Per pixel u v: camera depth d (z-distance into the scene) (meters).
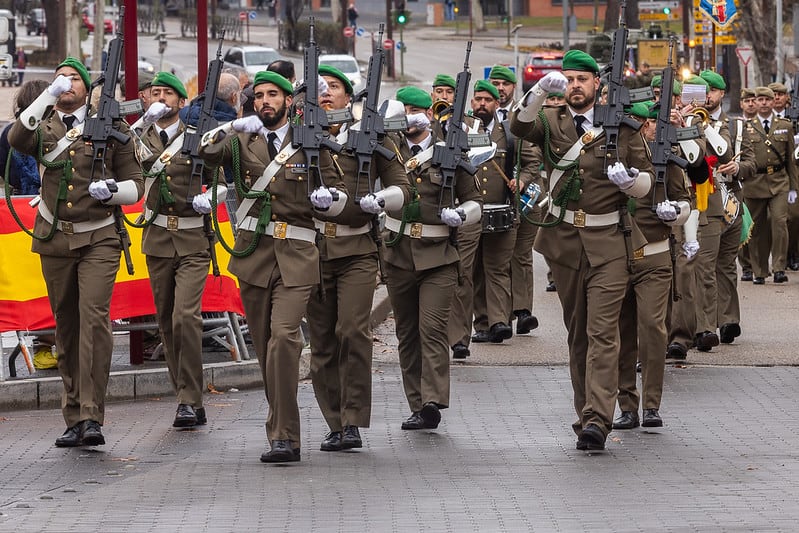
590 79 12.27
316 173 11.60
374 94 12.21
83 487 10.83
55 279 12.52
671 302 13.46
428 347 13.05
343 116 11.90
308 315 12.38
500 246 17.42
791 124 23.00
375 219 12.21
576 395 12.67
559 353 17.03
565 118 12.35
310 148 11.59
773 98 23.31
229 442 12.59
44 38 87.94
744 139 17.78
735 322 17.56
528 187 17.06
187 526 9.47
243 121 11.38
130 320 15.57
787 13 63.41
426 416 13.04
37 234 12.48
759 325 19.03
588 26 109.38
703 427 13.15
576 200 12.26
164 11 112.38
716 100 17.36
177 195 13.41
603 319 12.16
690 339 16.41
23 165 15.91
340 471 11.38
